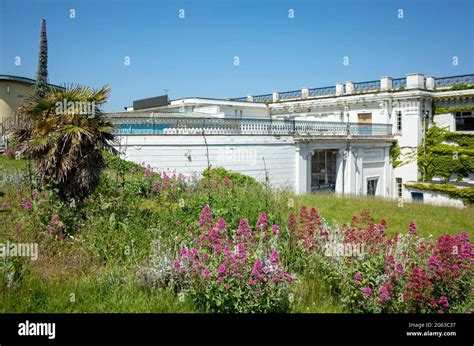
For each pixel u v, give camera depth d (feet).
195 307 18.38
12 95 107.96
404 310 18.26
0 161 45.14
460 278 19.44
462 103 103.45
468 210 62.08
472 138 100.17
